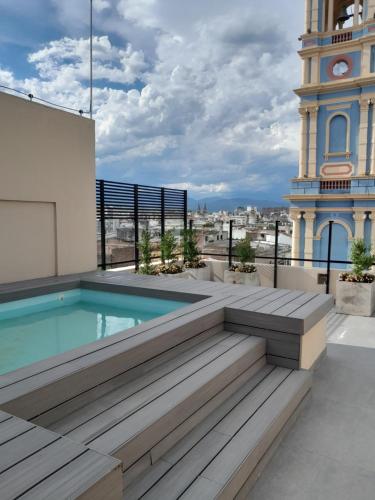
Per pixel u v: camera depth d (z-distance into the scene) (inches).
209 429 113.1
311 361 173.8
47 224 273.7
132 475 90.9
